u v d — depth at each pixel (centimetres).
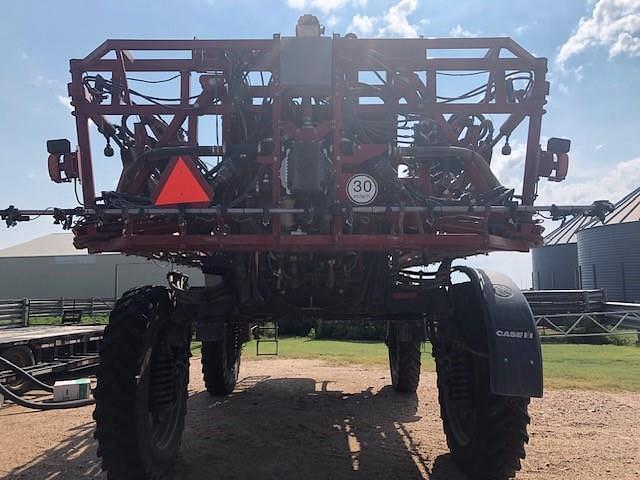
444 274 452
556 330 1786
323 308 494
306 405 720
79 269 3425
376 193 360
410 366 765
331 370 1048
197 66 432
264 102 407
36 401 798
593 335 1639
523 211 359
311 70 372
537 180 403
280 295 488
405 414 665
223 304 491
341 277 461
